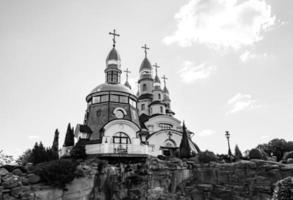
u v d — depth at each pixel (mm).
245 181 38250
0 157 56469
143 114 65375
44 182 30266
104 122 44156
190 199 38094
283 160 49812
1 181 28141
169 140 53062
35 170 30984
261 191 36812
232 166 39875
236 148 58000
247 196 37188
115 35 60375
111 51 57562
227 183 39031
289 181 13031
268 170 37938
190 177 40625
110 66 55688
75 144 42594
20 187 28266
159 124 57875
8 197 26984
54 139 54156
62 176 30875
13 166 32000
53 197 30078
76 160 35656
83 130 43312
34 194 28516
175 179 39125
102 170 35312
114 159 38188
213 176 39938
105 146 38906
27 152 57906
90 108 47938
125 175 36875
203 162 43156
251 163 39062
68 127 47281
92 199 33250
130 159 38844
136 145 40750
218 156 49031
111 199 34719
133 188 36438
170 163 39969
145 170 37500
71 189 31875
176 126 59656
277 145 61969
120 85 51219
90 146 40062
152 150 48031
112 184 35281
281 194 12953
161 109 64812
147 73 74312
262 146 64750
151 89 72688
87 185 33125
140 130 43719
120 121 42094
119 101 47625
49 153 38344
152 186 36625
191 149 53312
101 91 47656
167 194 37031
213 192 38594
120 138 41500
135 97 51188
